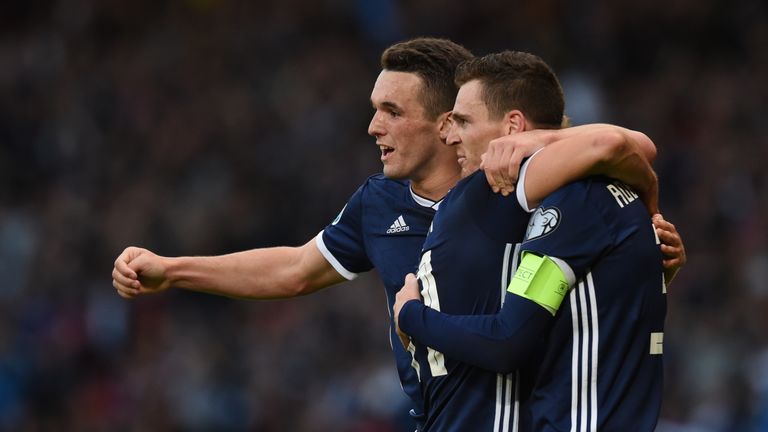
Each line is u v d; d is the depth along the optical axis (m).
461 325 12.00
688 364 38.12
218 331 43.16
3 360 43.59
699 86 52.31
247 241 47.91
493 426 12.41
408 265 14.28
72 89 57.78
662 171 47.22
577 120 51.00
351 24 57.56
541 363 12.13
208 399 40.25
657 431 35.59
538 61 12.79
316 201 48.94
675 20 54.72
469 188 12.64
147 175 52.47
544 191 11.98
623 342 11.95
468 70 12.99
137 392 41.66
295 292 15.85
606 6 55.28
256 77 56.41
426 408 13.30
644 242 12.11
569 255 11.77
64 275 47.44
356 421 37.91
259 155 52.16
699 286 41.38
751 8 54.97
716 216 45.09
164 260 15.35
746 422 35.28
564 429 11.88
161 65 57.81
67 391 43.38
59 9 61.88
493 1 56.03
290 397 39.78
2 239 50.38
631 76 53.75
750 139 49.25
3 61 60.03
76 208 51.00
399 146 14.15
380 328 41.53
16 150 55.75
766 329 38.53
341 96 54.25
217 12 59.53
